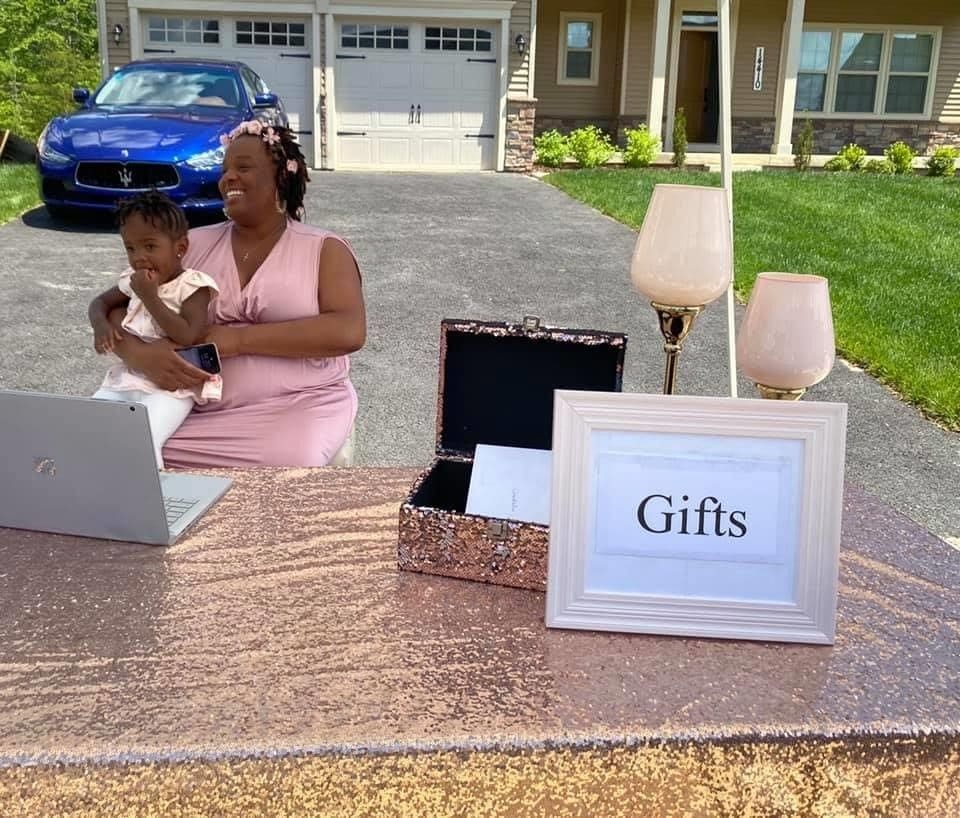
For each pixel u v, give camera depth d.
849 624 1.26
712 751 1.04
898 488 3.46
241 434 2.33
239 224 2.33
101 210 7.43
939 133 15.45
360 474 1.73
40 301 5.61
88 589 1.30
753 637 1.21
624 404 1.18
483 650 1.17
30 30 23.28
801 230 8.32
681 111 13.03
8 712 1.04
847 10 14.80
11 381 4.26
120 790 1.00
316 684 1.10
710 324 5.54
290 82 12.23
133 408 1.33
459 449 1.57
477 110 12.62
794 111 15.26
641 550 1.20
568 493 1.20
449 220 8.77
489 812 1.04
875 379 4.63
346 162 12.62
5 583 1.31
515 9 12.19
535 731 1.03
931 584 1.38
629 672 1.14
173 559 1.39
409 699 1.08
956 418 4.11
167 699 1.07
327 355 2.33
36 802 1.00
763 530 1.20
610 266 7.06
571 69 15.14
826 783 1.06
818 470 1.18
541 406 1.54
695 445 1.19
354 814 1.03
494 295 6.11
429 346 4.98
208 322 2.31
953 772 1.07
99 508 1.43
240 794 1.01
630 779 1.04
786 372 1.36
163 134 7.23
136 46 11.79
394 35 12.23
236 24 11.96
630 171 12.62
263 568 1.37
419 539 1.33
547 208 9.64
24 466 1.42
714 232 1.43
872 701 1.10
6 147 12.68
